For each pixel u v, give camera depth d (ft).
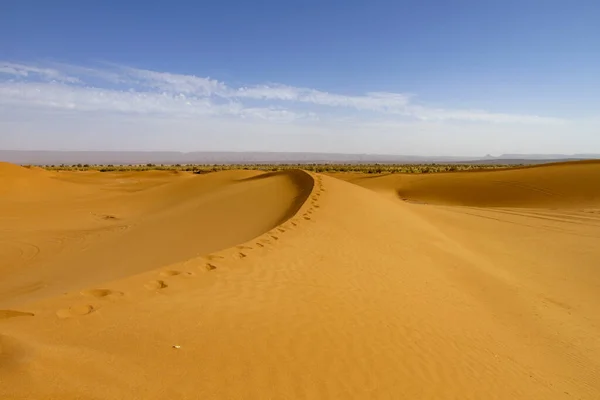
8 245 47.67
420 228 54.39
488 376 17.72
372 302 22.79
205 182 97.04
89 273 34.94
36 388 9.59
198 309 17.60
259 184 77.71
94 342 13.06
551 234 62.64
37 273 36.40
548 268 44.39
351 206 56.08
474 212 84.07
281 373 13.58
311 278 25.13
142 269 33.14
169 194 91.81
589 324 29.32
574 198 103.86
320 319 18.70
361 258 32.73
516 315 28.94
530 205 104.58
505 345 22.45
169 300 18.33
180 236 46.21
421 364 16.92
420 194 131.95
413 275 31.55
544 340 25.21
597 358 23.66
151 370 12.00
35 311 15.01
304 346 15.79
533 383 18.42
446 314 24.59
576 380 20.30
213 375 12.53
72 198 91.91
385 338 18.39
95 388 10.34
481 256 46.93
